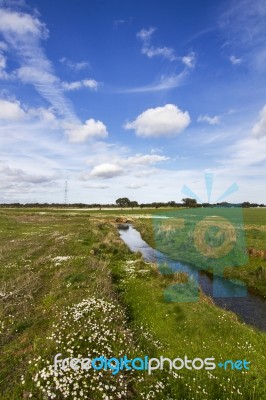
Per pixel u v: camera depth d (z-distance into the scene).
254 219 53.25
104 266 18.33
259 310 14.29
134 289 15.19
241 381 8.24
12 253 23.23
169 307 12.89
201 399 7.55
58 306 11.80
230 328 11.19
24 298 13.19
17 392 7.37
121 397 7.29
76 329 9.73
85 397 7.06
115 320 10.76
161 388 7.80
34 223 53.25
